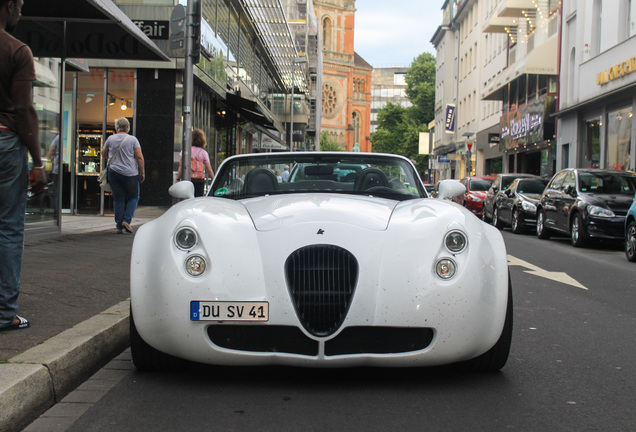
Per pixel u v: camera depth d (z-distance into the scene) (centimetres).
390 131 8988
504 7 3375
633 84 2012
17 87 411
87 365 398
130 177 1149
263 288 359
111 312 485
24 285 592
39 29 1004
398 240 375
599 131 2459
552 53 2983
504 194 1989
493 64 4416
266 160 563
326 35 12450
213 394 365
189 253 369
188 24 1195
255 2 2656
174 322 362
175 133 1811
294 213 402
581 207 1353
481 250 384
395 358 362
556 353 475
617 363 449
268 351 364
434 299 361
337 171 553
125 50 1075
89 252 855
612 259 1166
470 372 415
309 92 6488
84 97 1809
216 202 434
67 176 1798
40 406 333
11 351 370
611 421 331
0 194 412
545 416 337
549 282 850
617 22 2253
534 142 3181
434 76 8694
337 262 365
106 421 321
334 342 360
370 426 318
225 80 2352
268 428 313
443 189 546
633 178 1455
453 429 315
